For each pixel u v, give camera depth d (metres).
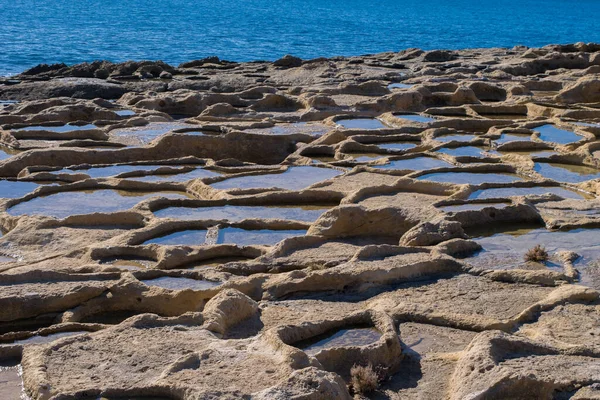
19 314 10.55
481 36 102.31
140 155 21.08
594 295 10.34
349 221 13.75
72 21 99.25
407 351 8.91
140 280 11.41
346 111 27.75
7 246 13.29
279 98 29.39
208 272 11.59
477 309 10.32
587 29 124.38
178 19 113.25
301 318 9.77
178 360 7.83
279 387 7.17
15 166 19.44
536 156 20.33
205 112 27.19
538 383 7.52
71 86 32.88
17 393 7.82
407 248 12.39
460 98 30.50
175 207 15.52
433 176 18.19
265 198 15.98
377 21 129.12
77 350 8.44
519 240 13.51
